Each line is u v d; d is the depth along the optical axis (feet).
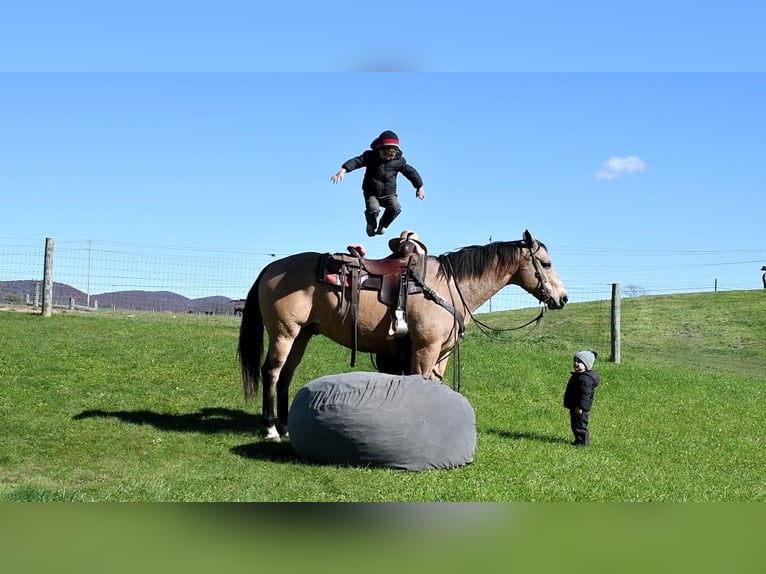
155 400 39.63
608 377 55.06
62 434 31.81
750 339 95.71
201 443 31.37
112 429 33.12
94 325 60.18
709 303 119.44
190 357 49.47
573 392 35.76
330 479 25.90
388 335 31.73
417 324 31.45
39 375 42.06
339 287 31.37
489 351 61.67
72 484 24.81
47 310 65.31
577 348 77.46
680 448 36.58
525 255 33.94
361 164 33.45
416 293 31.50
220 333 60.80
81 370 44.06
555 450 33.42
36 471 26.35
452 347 32.83
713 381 58.34
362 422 26.96
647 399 49.65
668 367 69.62
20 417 34.14
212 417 37.04
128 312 81.46
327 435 27.35
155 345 52.54
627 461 32.45
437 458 27.68
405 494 24.27
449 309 31.86
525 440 35.58
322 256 32.19
